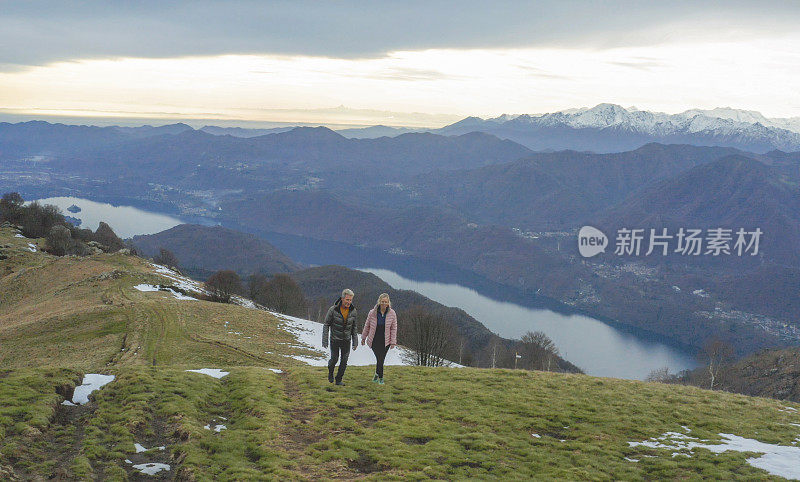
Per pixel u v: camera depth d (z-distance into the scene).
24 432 14.16
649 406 21.14
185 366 24.41
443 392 21.28
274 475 12.88
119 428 15.34
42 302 83.25
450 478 13.27
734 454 15.94
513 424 17.89
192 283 114.25
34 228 161.38
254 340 62.94
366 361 65.88
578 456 15.46
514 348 113.88
